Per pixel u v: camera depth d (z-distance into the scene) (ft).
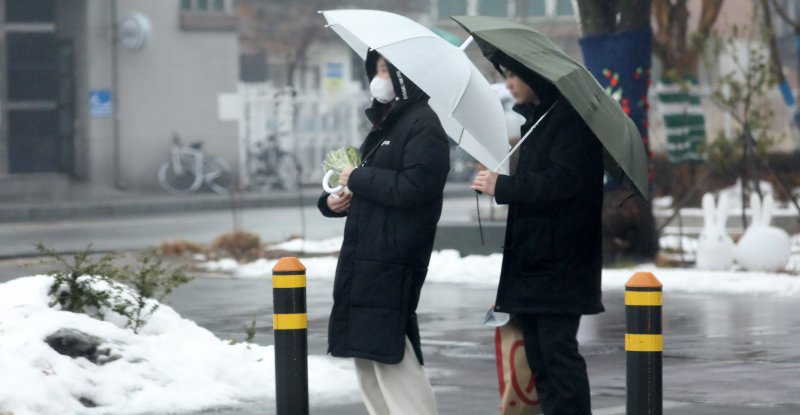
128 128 276.41
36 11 270.05
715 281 124.98
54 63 273.13
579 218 52.80
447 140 54.49
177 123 283.38
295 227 202.69
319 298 117.50
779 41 351.25
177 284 81.82
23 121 270.46
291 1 333.21
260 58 354.54
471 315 106.22
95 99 271.28
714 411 66.95
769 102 178.40
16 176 247.09
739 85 156.97
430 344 91.15
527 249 52.85
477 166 139.13
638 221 141.08
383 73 55.93
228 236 159.84
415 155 53.52
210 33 287.28
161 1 280.92
